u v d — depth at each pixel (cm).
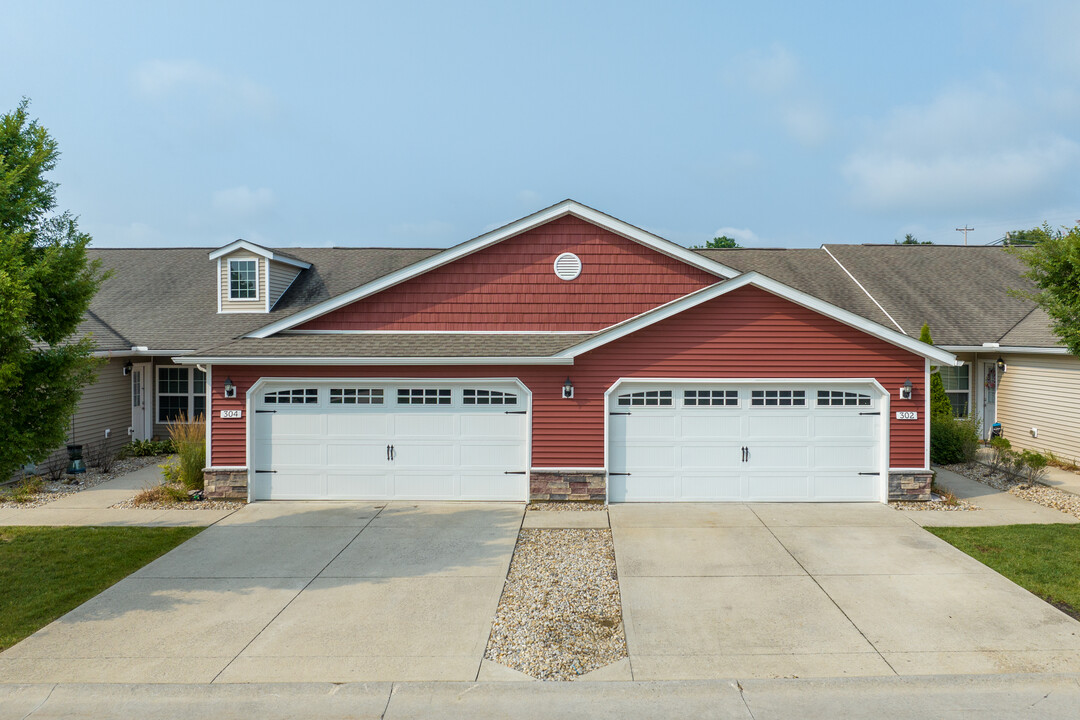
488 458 1253
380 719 550
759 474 1238
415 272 1340
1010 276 2033
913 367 1219
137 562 925
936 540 1002
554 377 1238
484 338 1325
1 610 766
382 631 711
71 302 823
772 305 1219
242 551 973
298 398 1259
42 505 1239
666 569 891
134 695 585
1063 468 1516
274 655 658
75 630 715
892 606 764
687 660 644
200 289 1973
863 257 2150
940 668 623
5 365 738
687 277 1344
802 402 1234
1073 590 803
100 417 1647
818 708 562
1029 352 1628
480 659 650
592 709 564
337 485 1261
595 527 1086
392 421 1255
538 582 851
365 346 1274
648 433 1240
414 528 1085
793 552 955
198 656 656
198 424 1565
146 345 1691
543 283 1351
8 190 761
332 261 2109
